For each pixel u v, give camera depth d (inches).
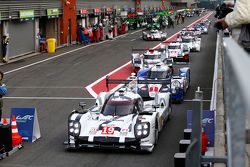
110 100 848.3
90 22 4087.1
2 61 2295.8
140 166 695.1
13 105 1233.4
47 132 930.7
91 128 781.9
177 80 1242.0
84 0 3786.9
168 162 711.1
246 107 68.5
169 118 1032.8
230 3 348.5
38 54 2696.9
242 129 73.0
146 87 1054.4
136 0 5964.6
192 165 192.5
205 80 1643.7
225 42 101.3
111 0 4761.3
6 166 698.2
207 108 1147.9
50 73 1897.1
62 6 3203.7
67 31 3299.7
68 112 1139.3
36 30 2780.5
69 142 777.6
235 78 77.1
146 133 754.2
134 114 817.5
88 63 2242.9
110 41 3646.7
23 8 2549.2
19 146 803.4
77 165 705.6
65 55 2628.0
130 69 2010.3
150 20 5698.8
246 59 77.5
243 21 146.2
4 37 2283.5
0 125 759.7
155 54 1962.4
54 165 705.6
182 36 2992.1
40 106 1222.3
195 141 193.9
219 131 494.0
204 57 2429.9
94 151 781.9
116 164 708.7
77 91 1469.0
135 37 4052.7
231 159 80.8
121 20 4889.3
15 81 1686.8
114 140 753.0
